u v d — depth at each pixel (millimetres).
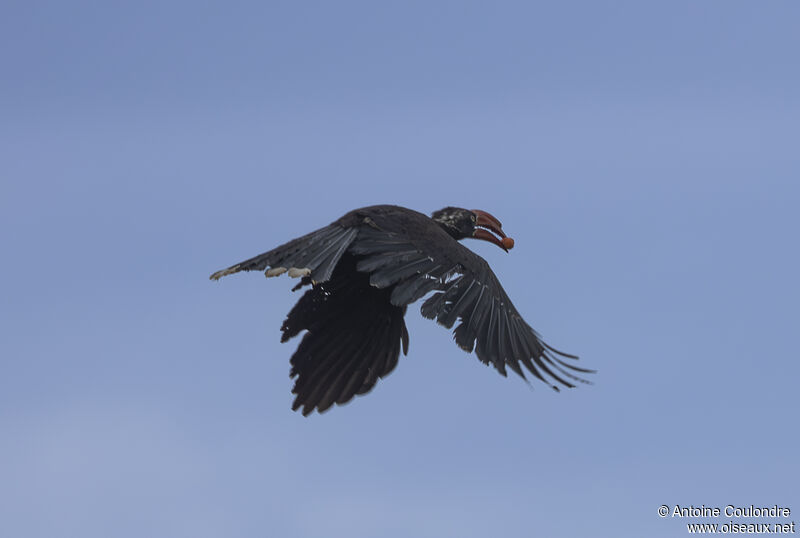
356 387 13703
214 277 12180
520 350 11711
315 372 13734
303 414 13602
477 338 11609
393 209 12969
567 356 11898
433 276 12008
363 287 13766
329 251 12211
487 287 12125
